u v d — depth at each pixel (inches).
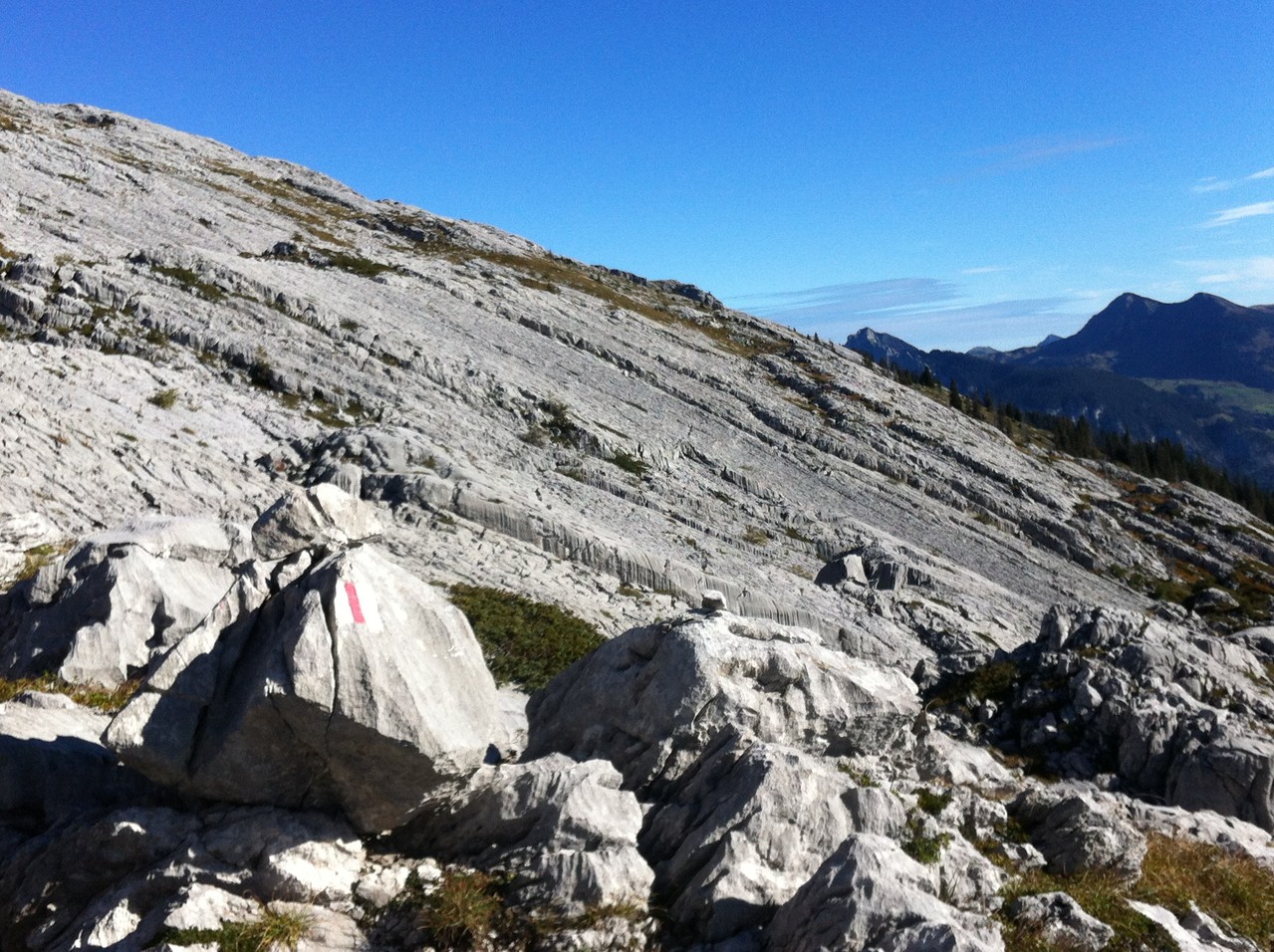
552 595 1438.2
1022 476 4055.1
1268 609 3363.7
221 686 398.6
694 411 3314.5
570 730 512.1
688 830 430.3
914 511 3218.5
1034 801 551.8
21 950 380.5
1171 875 553.9
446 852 418.3
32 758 438.3
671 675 490.6
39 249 2901.1
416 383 2440.9
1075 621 1162.0
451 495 1728.6
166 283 2458.2
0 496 1199.6
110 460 1455.5
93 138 5718.5
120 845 387.9
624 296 5477.4
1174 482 5536.4
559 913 378.6
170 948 331.9
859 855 370.3
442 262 4544.8
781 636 551.2
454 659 413.1
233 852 380.2
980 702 1089.4
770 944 372.5
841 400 4136.3
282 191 6053.2
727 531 2361.0
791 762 437.7
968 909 423.5
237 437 1828.2
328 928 366.0
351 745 371.9
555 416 2605.8
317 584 390.3
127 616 687.1
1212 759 912.9
